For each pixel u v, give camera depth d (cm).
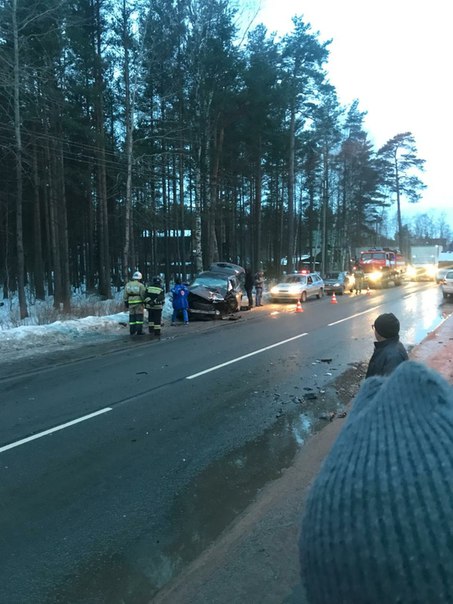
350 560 90
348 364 983
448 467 90
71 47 2216
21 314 1811
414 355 916
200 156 2605
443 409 99
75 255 4022
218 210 3175
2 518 388
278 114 3234
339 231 5750
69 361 1033
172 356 1082
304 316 1855
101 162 2698
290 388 796
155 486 443
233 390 784
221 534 360
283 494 414
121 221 3562
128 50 2386
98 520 384
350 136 5022
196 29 2489
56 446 543
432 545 85
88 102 2692
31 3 1878
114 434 582
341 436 111
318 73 3322
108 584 304
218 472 474
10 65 1748
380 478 92
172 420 634
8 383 841
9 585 304
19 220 1823
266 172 3950
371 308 2067
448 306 2072
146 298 1416
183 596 280
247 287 2217
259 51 3002
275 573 298
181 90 2588
